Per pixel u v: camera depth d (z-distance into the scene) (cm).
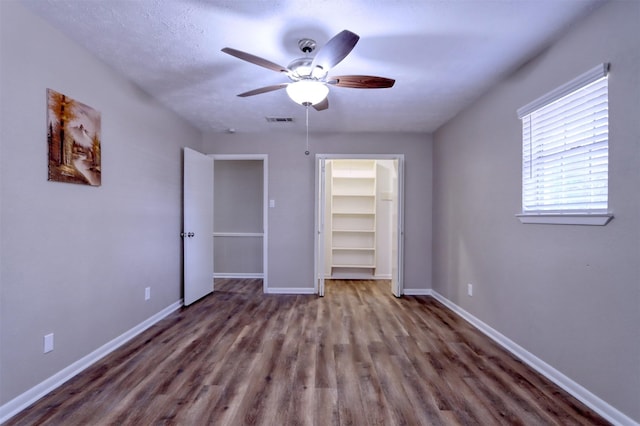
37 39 183
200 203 400
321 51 173
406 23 188
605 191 170
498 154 270
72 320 210
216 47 217
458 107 329
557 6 172
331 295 428
